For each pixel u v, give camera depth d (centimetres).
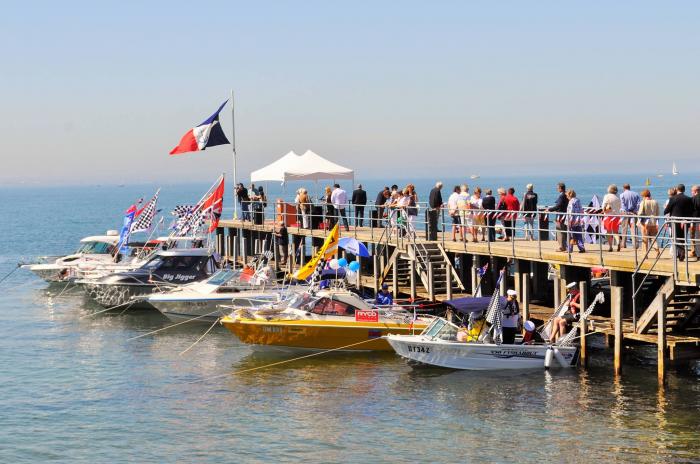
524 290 2678
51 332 3372
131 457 1958
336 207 4056
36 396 2444
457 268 3369
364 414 2205
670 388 2319
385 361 2738
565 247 2711
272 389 2458
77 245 7975
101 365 2800
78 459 1955
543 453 1903
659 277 2566
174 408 2305
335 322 2797
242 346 3022
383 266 3569
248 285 3472
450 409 2219
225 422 2177
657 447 1909
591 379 2422
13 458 1966
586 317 2514
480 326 2592
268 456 1941
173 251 3797
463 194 3294
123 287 3731
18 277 5262
